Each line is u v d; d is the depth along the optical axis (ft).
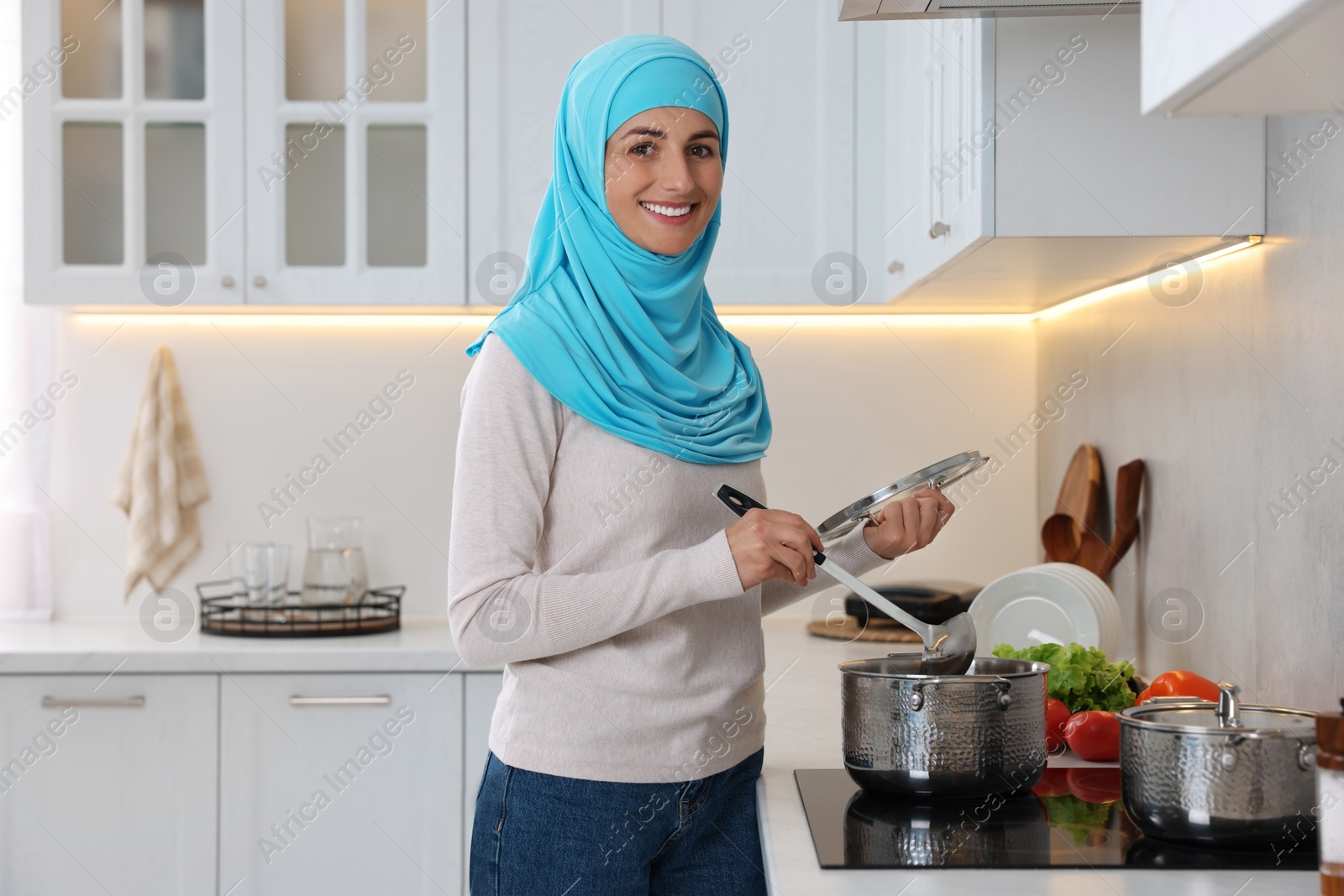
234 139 7.16
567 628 3.39
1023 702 3.50
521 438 3.59
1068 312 7.34
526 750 3.64
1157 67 2.35
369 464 8.22
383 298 7.17
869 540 4.11
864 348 8.19
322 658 6.67
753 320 8.21
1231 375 4.89
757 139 7.06
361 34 7.14
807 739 4.62
